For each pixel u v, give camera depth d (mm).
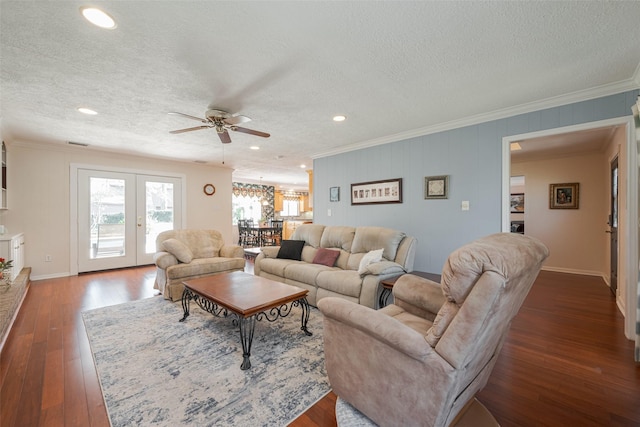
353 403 1476
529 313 3025
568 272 5074
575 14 1597
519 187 6984
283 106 2980
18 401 1639
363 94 2691
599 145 4406
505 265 1080
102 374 1912
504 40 1850
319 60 2092
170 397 1676
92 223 5004
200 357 2133
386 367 1318
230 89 2561
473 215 3400
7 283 3203
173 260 3641
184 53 1985
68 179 4758
